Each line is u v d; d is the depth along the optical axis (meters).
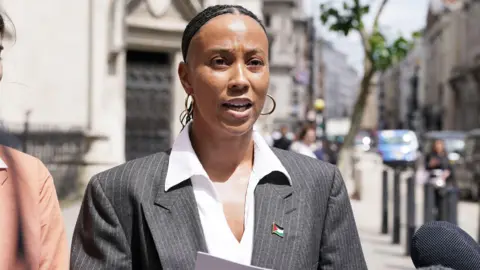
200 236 2.04
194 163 2.09
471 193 17.50
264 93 2.08
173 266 2.00
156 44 14.83
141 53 15.23
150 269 2.04
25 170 2.02
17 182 1.98
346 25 12.16
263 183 2.15
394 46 12.27
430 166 13.90
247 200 2.12
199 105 2.08
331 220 2.23
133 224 2.08
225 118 2.05
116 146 13.46
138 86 15.23
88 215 2.11
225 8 2.10
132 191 2.09
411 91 82.88
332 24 12.24
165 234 2.03
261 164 2.14
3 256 1.87
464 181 17.53
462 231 1.98
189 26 2.13
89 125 13.39
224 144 2.14
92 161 12.70
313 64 71.12
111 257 2.05
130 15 14.49
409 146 31.72
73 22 13.50
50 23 13.36
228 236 2.06
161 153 2.22
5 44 2.66
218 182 2.17
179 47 15.08
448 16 57.00
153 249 2.04
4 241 1.89
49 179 2.09
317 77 82.06
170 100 15.38
